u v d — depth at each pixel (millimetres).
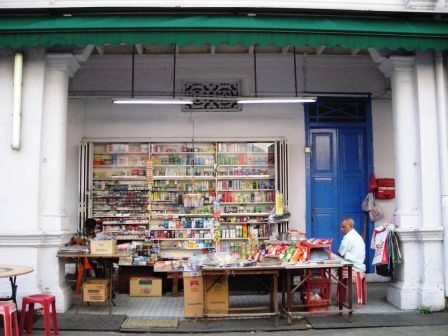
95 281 6359
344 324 5789
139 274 7590
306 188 8625
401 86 6703
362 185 8766
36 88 6359
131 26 5840
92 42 5805
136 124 8617
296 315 5938
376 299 7078
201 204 8406
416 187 6605
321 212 8703
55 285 6242
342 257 6922
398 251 6531
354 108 8836
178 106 8672
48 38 5805
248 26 5883
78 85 8594
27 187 6238
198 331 5566
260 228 8383
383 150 8773
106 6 6102
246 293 7102
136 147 8539
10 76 6344
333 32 5965
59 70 6516
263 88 8703
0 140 6281
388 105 8828
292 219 8586
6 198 6219
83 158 8219
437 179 6523
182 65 8672
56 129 6457
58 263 6277
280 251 6219
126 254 6234
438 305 6332
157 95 8641
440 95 6559
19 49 6238
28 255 6145
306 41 5918
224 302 6059
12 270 5098
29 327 5422
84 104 8609
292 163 8680
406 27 6180
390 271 6895
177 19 6043
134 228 8320
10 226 6184
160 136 8609
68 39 5805
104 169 8492
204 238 8258
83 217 8133
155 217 8320
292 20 6148
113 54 8547
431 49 6449
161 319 6055
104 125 8594
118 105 8641
